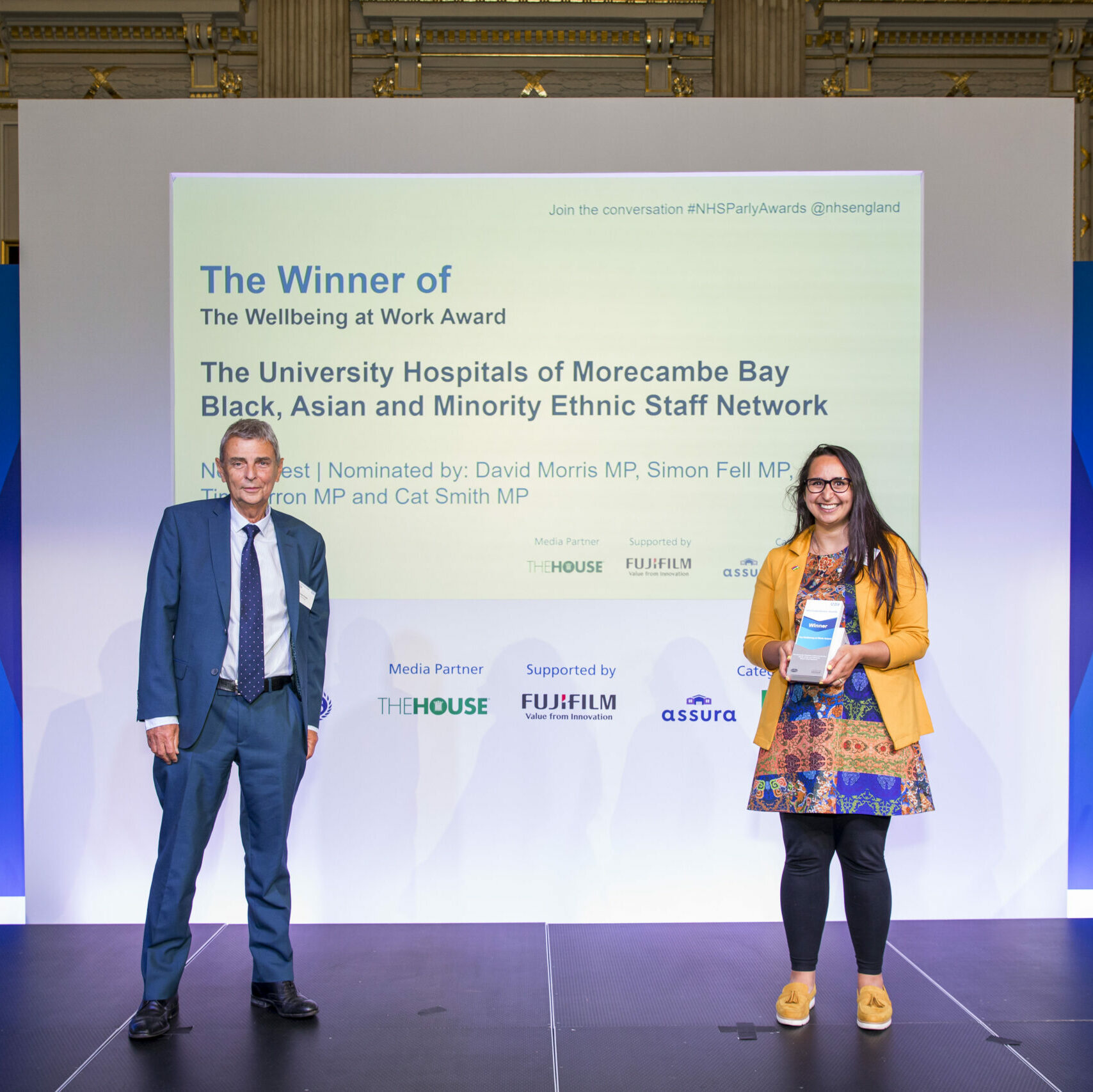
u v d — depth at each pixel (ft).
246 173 10.89
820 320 10.96
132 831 10.87
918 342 10.93
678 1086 7.11
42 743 10.87
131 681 10.88
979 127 10.94
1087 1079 7.20
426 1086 7.10
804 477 8.16
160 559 8.24
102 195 10.87
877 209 10.96
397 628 10.88
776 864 10.89
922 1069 7.35
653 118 10.94
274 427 10.89
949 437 10.96
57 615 10.87
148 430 10.91
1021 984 9.02
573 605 10.91
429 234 10.94
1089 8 18.19
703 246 10.95
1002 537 10.95
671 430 10.96
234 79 18.43
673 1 18.07
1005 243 10.95
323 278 10.91
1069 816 11.66
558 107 10.93
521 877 10.87
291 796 8.50
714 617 10.93
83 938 10.36
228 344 10.91
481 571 10.91
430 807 10.87
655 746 10.89
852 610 7.82
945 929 10.57
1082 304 11.85
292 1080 7.19
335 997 8.77
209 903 10.80
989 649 10.94
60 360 10.87
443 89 18.47
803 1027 8.08
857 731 7.63
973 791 10.93
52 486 10.87
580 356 10.94
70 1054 7.64
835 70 18.57
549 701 10.88
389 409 10.91
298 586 8.46
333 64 18.12
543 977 9.22
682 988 8.95
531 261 10.96
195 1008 8.54
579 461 10.95
